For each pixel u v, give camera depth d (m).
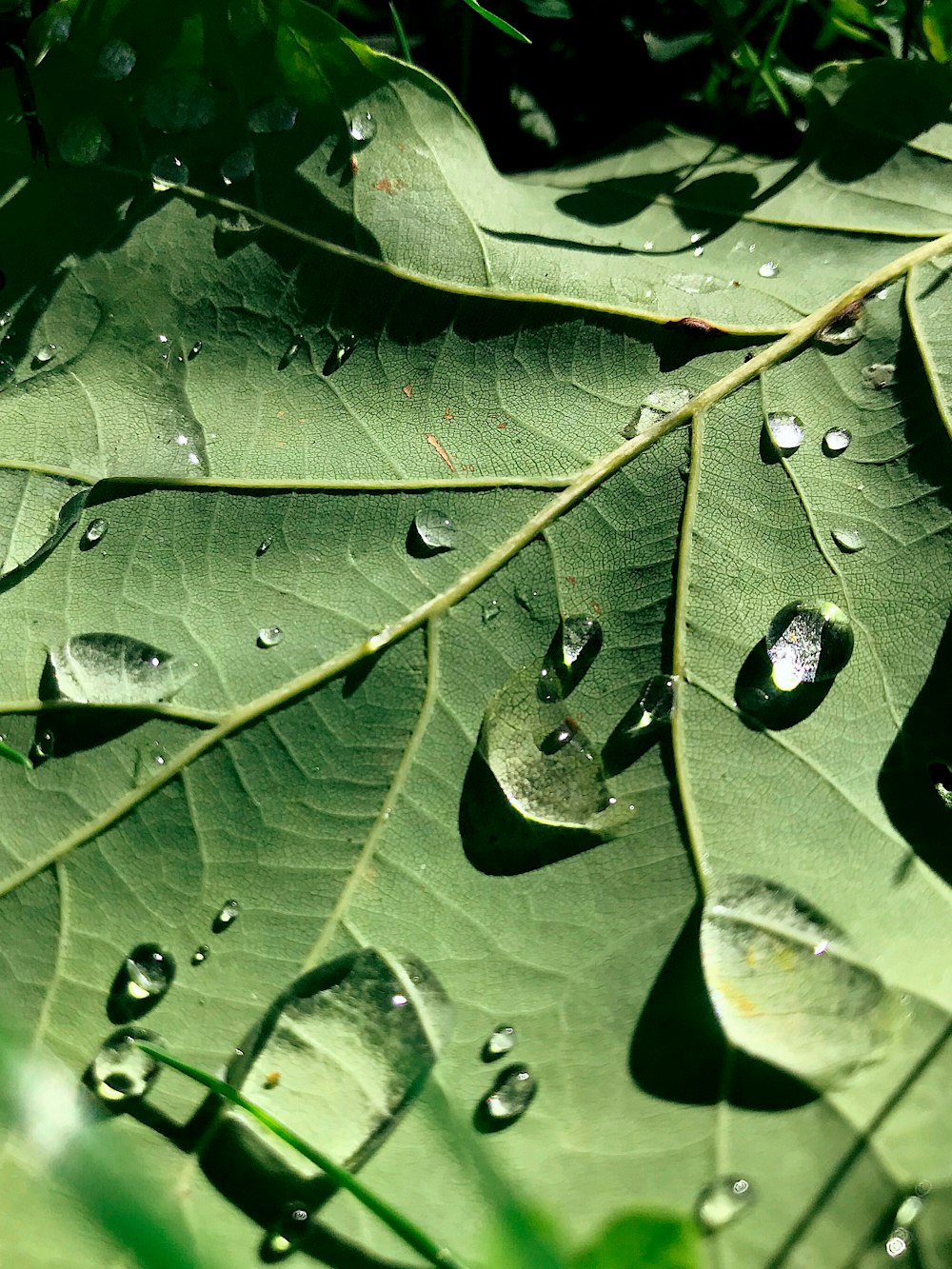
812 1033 0.12
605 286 0.14
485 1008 0.12
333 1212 0.12
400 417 0.14
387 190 0.14
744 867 0.13
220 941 0.13
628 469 0.13
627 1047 0.12
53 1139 0.12
